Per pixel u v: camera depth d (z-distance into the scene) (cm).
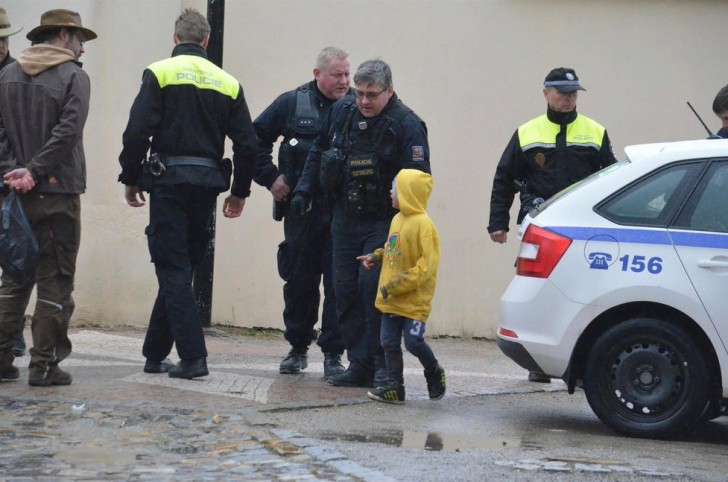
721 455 2236
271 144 3103
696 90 4356
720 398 2366
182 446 2031
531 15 4319
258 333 4259
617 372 2403
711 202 2417
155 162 2694
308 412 2464
